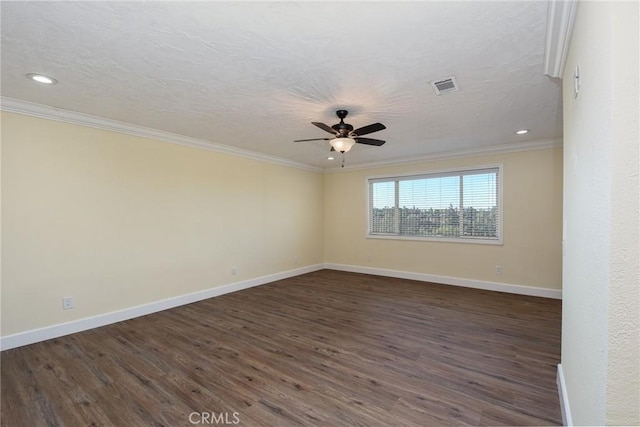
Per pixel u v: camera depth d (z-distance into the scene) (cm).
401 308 404
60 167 316
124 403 202
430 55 205
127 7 156
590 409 117
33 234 299
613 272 92
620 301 91
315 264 673
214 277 466
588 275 122
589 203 120
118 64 218
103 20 168
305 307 410
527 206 462
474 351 276
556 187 441
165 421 185
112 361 259
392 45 193
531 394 210
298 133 401
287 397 208
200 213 448
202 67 221
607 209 94
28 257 296
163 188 404
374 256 625
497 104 295
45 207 306
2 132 282
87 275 334
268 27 174
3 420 186
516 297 451
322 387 220
